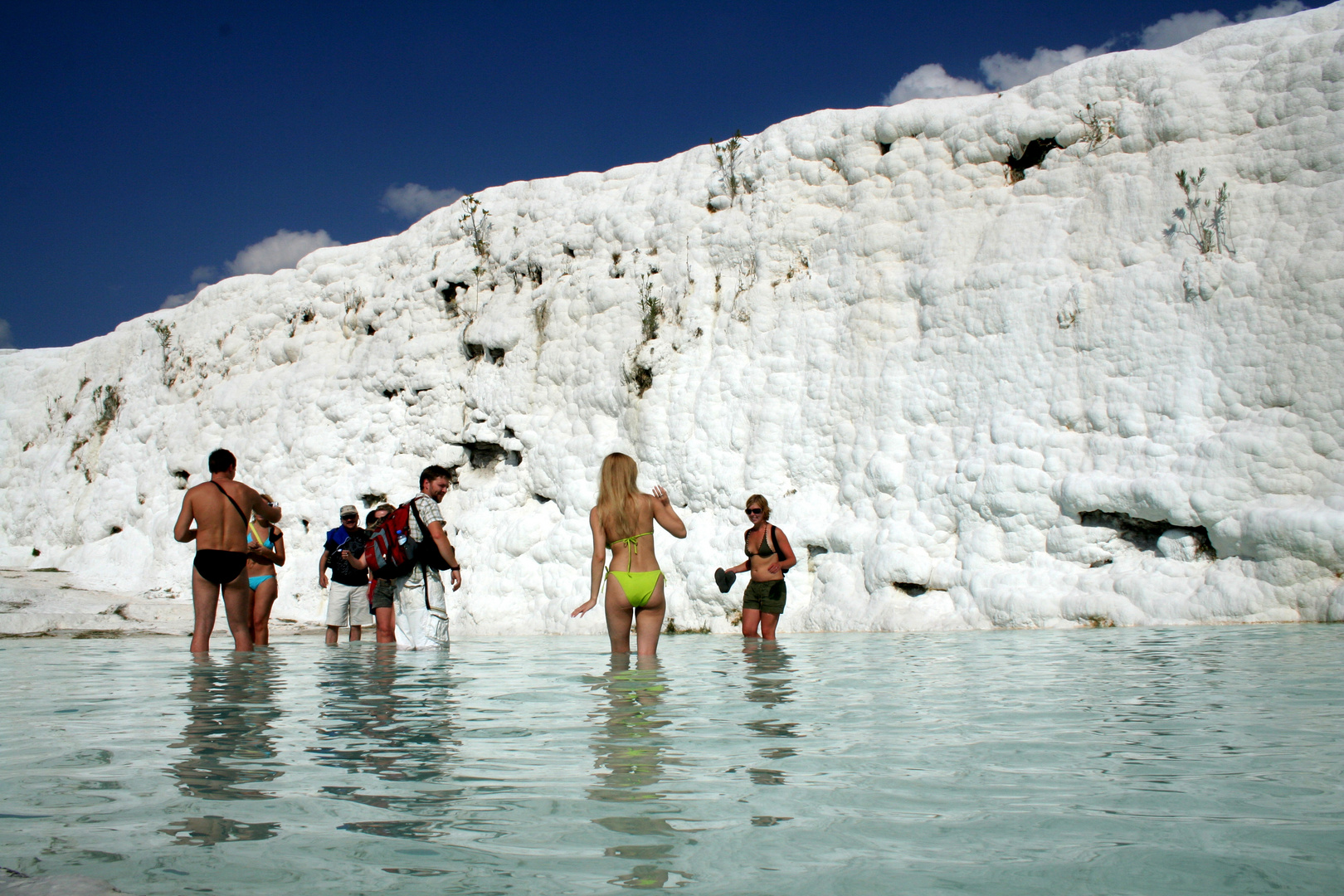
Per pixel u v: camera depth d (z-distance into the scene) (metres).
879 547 10.79
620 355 13.73
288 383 17.78
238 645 7.37
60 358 24.03
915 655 5.84
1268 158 9.98
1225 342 9.65
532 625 12.96
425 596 7.87
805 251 12.76
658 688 4.17
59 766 2.51
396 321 16.50
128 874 1.63
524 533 13.78
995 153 11.72
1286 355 9.27
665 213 13.99
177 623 12.04
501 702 3.73
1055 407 10.39
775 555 8.54
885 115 12.38
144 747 2.79
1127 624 8.89
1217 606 8.62
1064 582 9.61
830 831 1.85
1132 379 10.03
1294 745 2.60
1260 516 8.66
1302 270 9.39
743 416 12.45
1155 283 10.16
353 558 8.70
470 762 2.53
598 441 13.61
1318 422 8.94
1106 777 2.25
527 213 15.61
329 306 18.23
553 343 14.55
